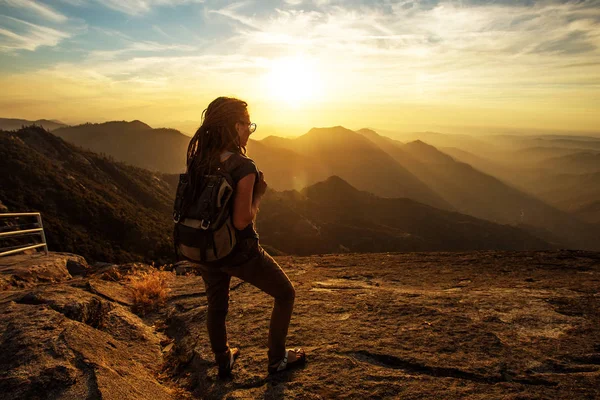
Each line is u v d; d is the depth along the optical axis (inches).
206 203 75.5
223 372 100.3
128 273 218.2
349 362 103.4
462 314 136.3
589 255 257.4
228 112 80.7
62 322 109.5
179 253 86.0
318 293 175.2
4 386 79.2
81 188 4394.7
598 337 113.1
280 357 99.3
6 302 129.9
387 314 139.9
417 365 100.1
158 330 149.5
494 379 92.4
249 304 161.8
